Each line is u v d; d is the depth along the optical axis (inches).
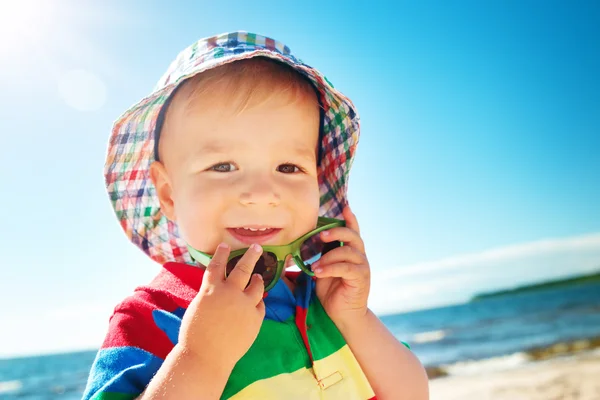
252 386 12.3
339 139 17.5
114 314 13.4
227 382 12.3
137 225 17.7
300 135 15.1
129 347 12.4
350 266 14.4
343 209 17.9
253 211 13.7
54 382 197.5
